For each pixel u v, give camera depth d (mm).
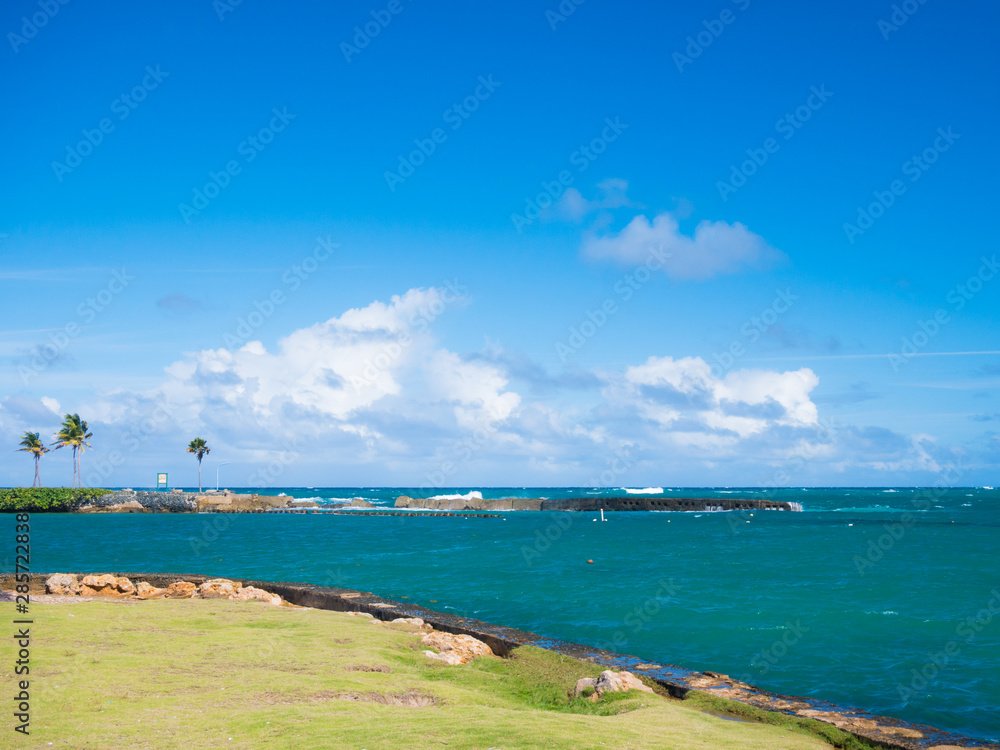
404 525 98875
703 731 12750
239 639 18250
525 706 14758
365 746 10133
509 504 153375
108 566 46719
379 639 19672
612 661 19703
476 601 32312
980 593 34469
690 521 108812
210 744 10180
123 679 13641
